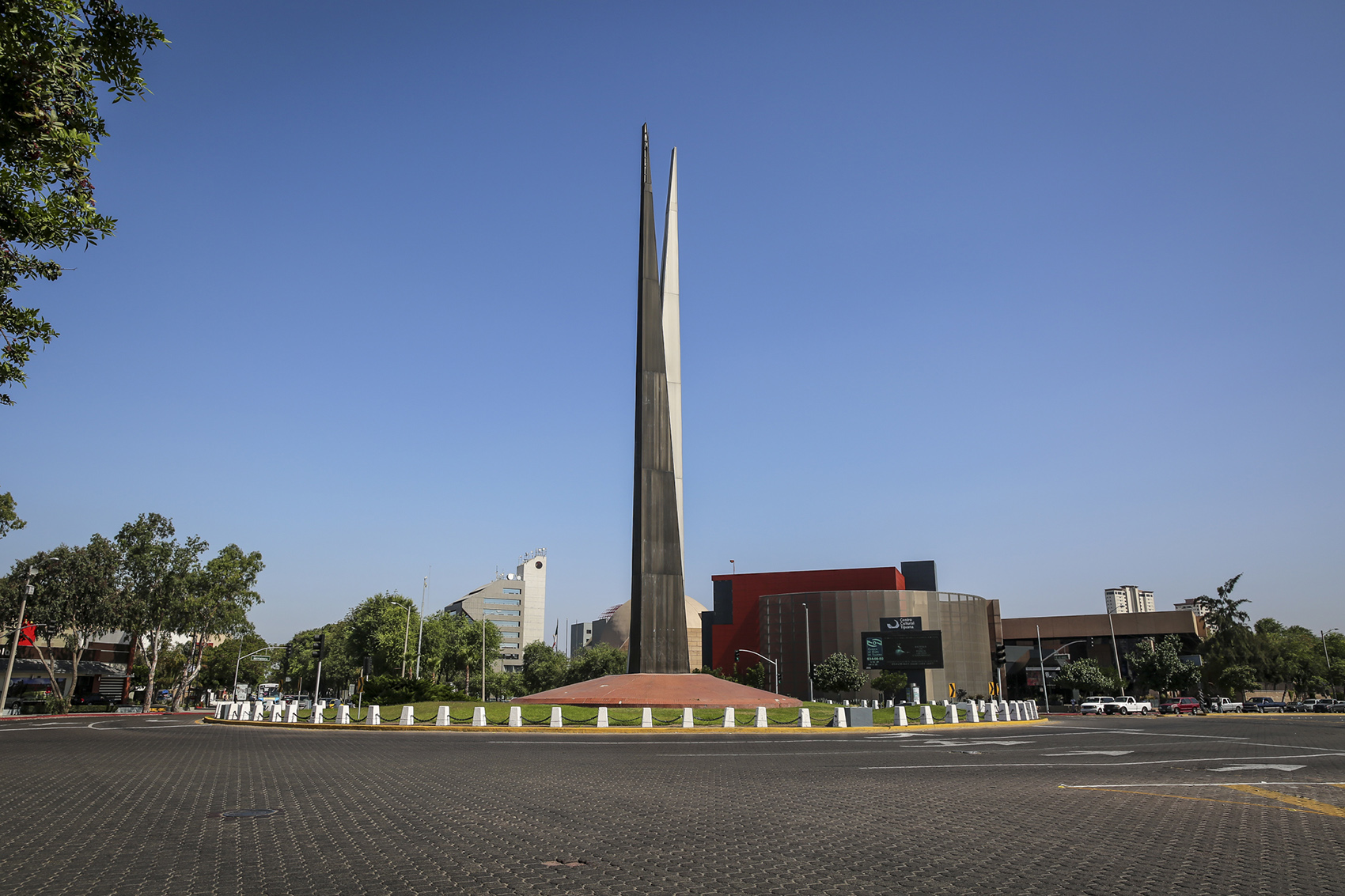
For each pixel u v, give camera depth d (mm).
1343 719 59906
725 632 135875
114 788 15484
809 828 10938
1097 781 16391
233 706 54594
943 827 10984
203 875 8195
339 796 14312
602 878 8078
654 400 52125
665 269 55375
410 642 110250
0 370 12281
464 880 7969
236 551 93500
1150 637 125438
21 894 7465
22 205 10883
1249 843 9789
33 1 9711
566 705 45594
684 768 19562
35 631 72500
